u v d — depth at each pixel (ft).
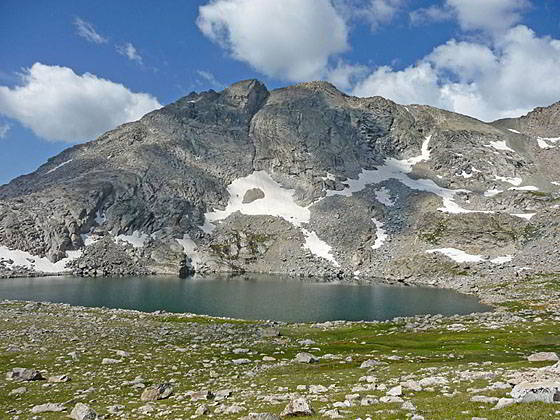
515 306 354.54
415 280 589.73
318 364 154.51
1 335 183.11
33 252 651.66
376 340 218.38
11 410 90.33
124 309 336.29
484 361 151.74
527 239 622.13
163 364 145.79
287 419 71.87
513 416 58.65
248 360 159.22
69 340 178.40
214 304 386.32
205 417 78.79
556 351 169.78
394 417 66.80
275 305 385.29
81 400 99.09
